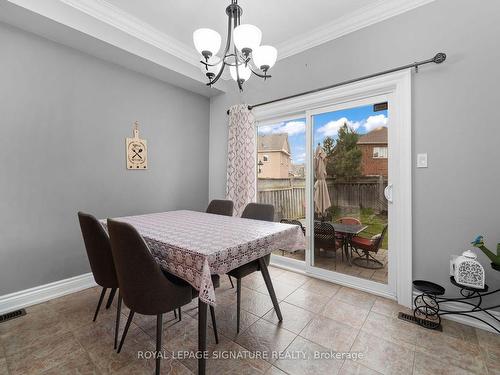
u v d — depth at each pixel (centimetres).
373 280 232
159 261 144
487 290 164
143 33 246
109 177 262
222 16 229
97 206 253
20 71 203
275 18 228
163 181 315
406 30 202
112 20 224
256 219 228
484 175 174
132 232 118
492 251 172
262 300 215
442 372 134
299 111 278
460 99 181
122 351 151
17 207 204
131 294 127
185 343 159
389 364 140
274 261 303
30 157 210
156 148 306
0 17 189
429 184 194
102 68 254
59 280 227
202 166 365
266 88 299
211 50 149
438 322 178
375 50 218
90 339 162
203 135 366
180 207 336
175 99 326
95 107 249
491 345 155
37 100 212
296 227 186
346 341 160
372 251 237
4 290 198
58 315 191
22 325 178
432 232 194
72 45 229
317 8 215
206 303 119
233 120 321
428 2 192
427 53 194
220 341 161
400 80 203
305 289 237
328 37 244
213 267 121
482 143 174
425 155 195
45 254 219
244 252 139
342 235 254
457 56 182
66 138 230
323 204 265
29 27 202
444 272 190
